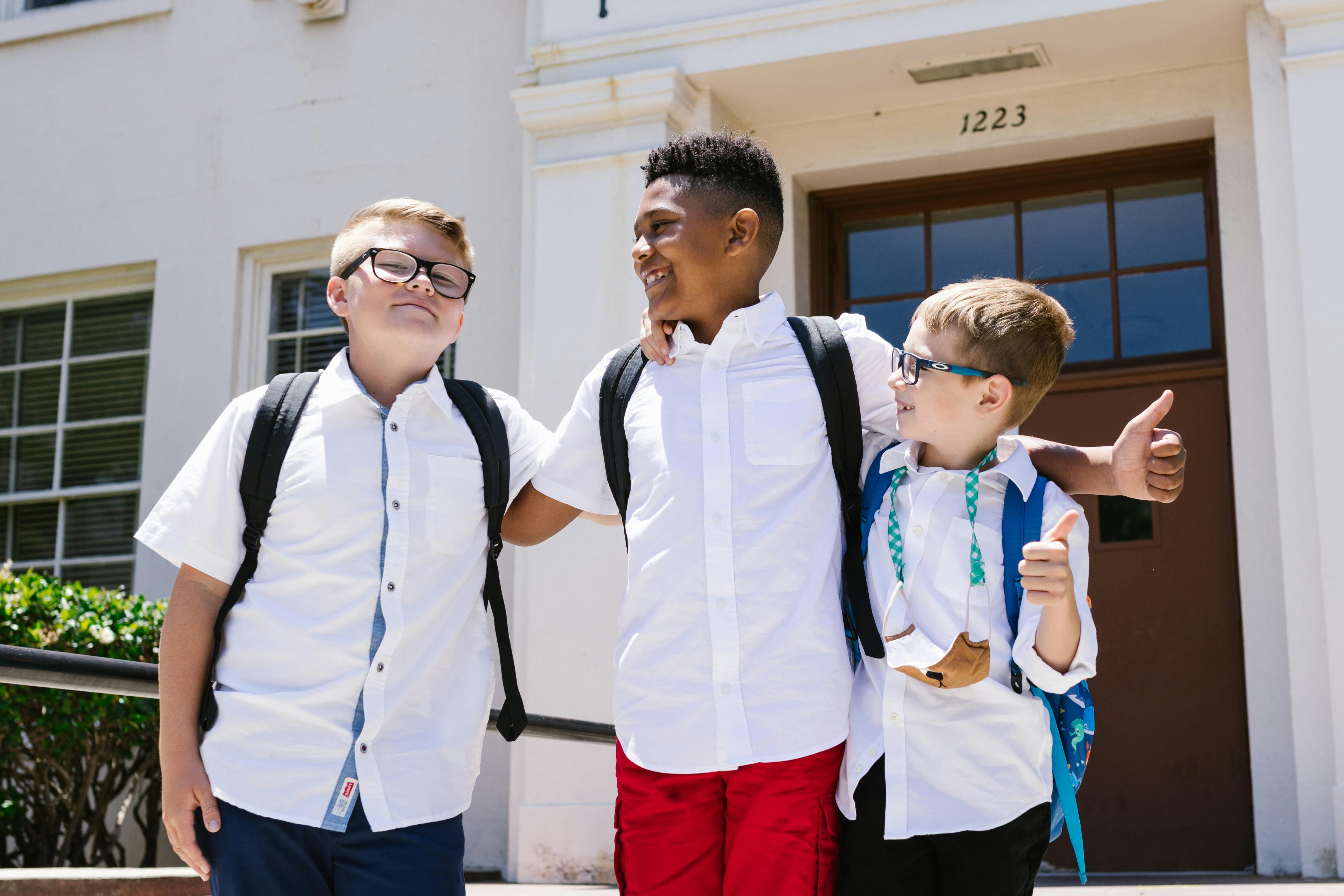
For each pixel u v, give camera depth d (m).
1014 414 2.06
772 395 2.07
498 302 5.93
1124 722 5.20
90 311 6.83
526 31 6.05
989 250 5.76
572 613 5.06
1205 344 5.37
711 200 2.15
